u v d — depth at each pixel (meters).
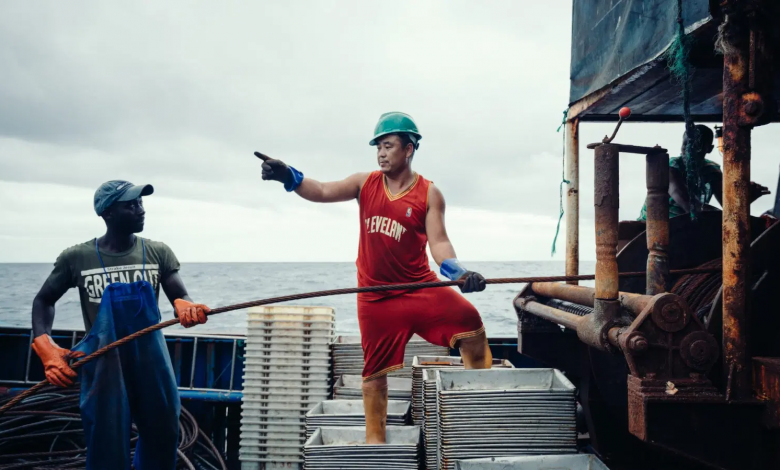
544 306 5.09
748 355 2.98
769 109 2.91
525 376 4.19
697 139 5.18
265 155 4.08
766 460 2.91
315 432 4.19
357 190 4.32
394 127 4.09
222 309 3.94
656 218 3.80
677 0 3.60
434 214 4.13
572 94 5.56
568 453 3.67
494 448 3.69
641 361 3.01
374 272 4.18
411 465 3.92
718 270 4.00
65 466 4.96
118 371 3.91
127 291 4.01
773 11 2.88
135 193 4.00
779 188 6.02
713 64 4.02
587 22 5.19
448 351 5.69
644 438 2.91
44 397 5.96
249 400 5.42
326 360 5.43
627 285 4.90
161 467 4.27
